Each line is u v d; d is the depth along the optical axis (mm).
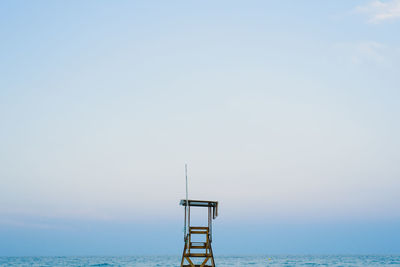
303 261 154875
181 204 24500
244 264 132000
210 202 24266
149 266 116875
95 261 165625
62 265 123938
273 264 130000
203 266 23406
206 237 23953
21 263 140750
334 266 112750
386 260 157375
